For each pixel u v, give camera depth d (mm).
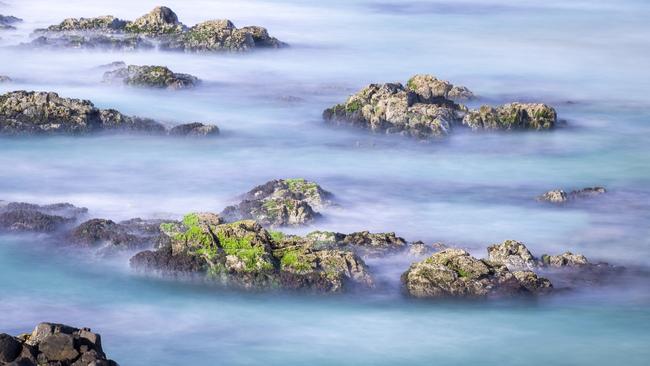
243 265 55000
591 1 189125
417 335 51281
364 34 147750
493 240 64625
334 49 134625
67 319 52562
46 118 84188
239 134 88938
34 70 112125
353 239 59875
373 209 70188
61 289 55594
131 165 78500
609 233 66938
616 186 78312
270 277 54594
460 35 150125
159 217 65312
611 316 53562
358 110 90938
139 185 73938
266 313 52844
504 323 52500
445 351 50219
